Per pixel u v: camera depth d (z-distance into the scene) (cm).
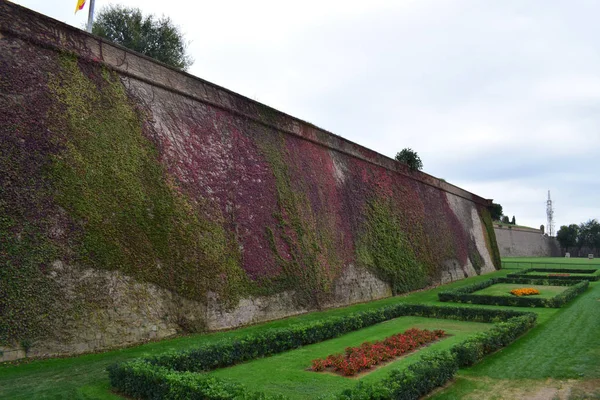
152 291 1105
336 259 1866
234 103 1566
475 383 766
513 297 1775
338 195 2044
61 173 999
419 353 1007
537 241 7225
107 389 723
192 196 1293
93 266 998
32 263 902
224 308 1270
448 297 1959
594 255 8025
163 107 1307
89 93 1119
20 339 856
